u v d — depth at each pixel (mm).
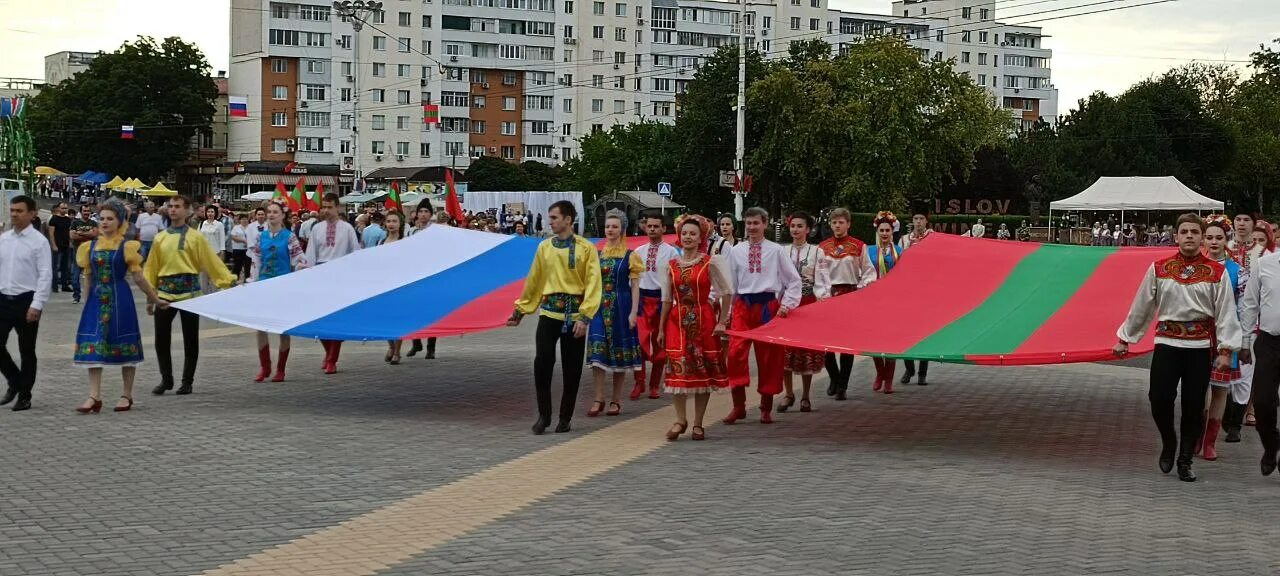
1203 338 9305
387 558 6734
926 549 7055
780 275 11906
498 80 116000
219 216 29219
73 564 6523
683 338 10688
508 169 101375
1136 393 14594
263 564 6586
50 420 11297
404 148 111625
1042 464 9930
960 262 12898
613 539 7191
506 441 10625
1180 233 9398
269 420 11531
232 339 18984
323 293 13492
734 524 7609
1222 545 7305
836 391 13719
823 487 8812
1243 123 86938
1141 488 9023
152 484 8609
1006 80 147875
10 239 11805
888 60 58969
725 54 70625
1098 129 86500
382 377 14859
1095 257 12602
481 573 6441
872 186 58281
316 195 35781
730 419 11883
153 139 96812
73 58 139250
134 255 11711
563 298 10969
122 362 11742
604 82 121250
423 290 13648
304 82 107875
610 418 12078
